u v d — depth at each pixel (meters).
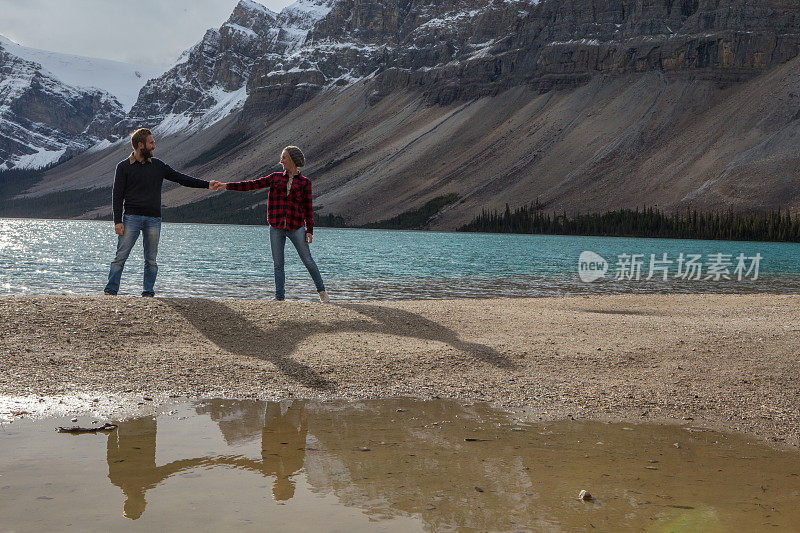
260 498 3.82
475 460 4.92
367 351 9.30
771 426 6.56
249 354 8.90
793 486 4.59
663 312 16.08
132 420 5.86
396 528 3.40
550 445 5.53
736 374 8.70
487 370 8.66
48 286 25.78
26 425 5.53
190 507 3.62
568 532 3.47
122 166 12.31
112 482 4.05
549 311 13.79
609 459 5.15
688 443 5.82
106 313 10.07
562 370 8.80
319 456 4.86
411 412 6.61
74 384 7.09
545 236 178.38
